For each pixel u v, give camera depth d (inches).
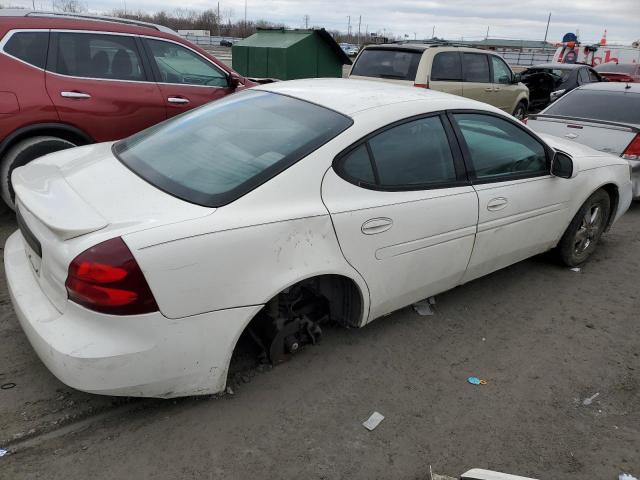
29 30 172.1
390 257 110.4
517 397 109.7
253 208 90.2
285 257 92.7
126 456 87.9
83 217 83.0
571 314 145.0
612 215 180.7
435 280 124.6
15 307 94.0
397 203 108.7
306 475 87.0
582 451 96.4
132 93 191.3
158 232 80.8
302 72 389.7
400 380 112.3
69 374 80.5
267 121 110.7
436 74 336.2
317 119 107.6
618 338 134.7
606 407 108.6
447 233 120.1
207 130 112.8
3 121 165.3
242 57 404.2
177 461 87.7
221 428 95.3
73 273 78.4
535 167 144.1
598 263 181.0
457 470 90.5
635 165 223.6
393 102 116.0
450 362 119.7
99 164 105.8
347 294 113.0
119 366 81.4
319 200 97.9
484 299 149.9
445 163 121.0
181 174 97.0
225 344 90.3
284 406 101.9
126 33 192.4
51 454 87.0
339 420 99.4
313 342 117.7
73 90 177.9
